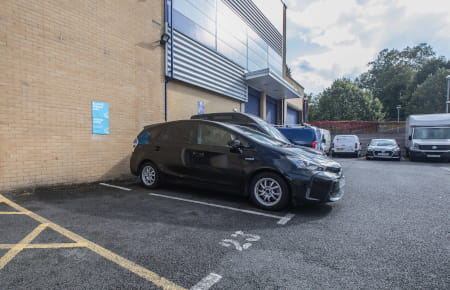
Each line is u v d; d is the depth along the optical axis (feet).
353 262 7.93
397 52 214.28
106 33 21.36
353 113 152.05
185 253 8.41
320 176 12.75
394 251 8.70
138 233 10.03
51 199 14.92
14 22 15.84
